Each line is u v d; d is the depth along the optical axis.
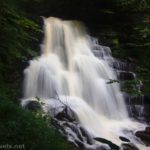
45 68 13.80
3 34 11.53
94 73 15.09
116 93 14.55
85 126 11.70
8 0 12.59
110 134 11.62
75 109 12.31
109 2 18.36
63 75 14.25
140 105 14.41
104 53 16.70
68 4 18.14
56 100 12.57
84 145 9.90
